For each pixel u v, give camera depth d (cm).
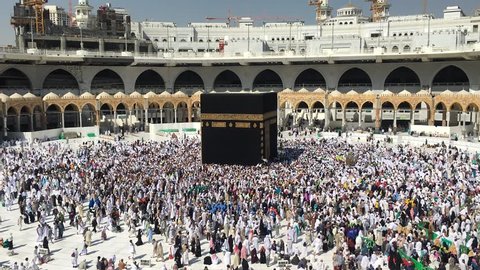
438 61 5816
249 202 2280
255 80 6938
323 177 2802
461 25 7094
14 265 1694
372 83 6247
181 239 1902
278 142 4466
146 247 2028
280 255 1830
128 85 6556
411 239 1759
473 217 2003
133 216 2205
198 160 3662
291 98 5753
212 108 3594
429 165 3139
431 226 1906
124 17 7475
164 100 5859
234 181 2708
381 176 2794
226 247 1895
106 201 2384
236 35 8381
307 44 7238
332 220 2012
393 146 4294
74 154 3766
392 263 1639
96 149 3972
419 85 6128
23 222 2358
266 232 2031
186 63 6500
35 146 4278
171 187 2583
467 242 1745
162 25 8600
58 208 2486
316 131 5500
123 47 7206
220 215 2122
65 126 6128
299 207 2225
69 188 2666
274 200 2298
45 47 6481
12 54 5241
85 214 2389
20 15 6894
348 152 3603
